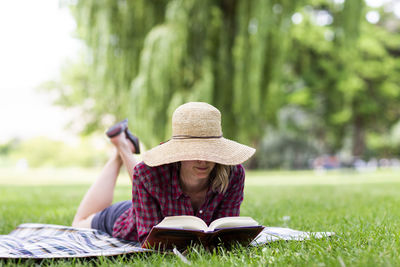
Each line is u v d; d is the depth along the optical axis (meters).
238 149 2.62
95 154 41.88
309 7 31.22
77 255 2.47
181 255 2.45
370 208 5.74
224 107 16.16
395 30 35.53
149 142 14.41
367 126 36.12
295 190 10.06
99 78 14.88
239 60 14.71
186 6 14.19
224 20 15.63
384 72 32.28
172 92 14.63
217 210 2.96
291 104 34.28
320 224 4.05
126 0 14.94
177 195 2.77
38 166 41.78
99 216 3.49
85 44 15.09
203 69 14.69
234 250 2.65
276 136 37.97
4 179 19.36
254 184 13.57
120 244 2.98
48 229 3.48
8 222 4.78
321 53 29.98
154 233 2.50
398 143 46.59
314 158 38.56
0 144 51.81
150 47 14.02
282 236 3.10
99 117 34.78
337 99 30.17
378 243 2.74
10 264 2.35
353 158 32.34
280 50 14.78
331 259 2.28
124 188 11.19
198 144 2.55
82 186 12.59
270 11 13.94
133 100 14.19
